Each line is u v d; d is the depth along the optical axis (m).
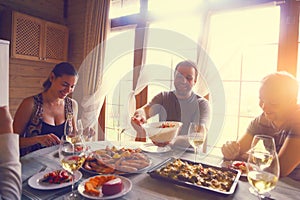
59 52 2.92
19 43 2.51
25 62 2.78
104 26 2.71
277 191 0.84
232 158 1.21
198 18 2.23
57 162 1.12
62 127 1.59
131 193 0.81
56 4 3.10
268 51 1.96
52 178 0.89
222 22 2.10
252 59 2.02
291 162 1.02
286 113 1.20
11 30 2.46
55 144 1.37
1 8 2.57
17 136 0.70
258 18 1.97
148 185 0.87
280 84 1.17
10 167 0.63
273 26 1.92
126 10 2.78
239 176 0.94
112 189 0.78
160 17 2.44
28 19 2.57
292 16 1.79
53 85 1.58
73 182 0.83
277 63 1.89
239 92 2.08
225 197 0.78
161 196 0.79
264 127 1.34
